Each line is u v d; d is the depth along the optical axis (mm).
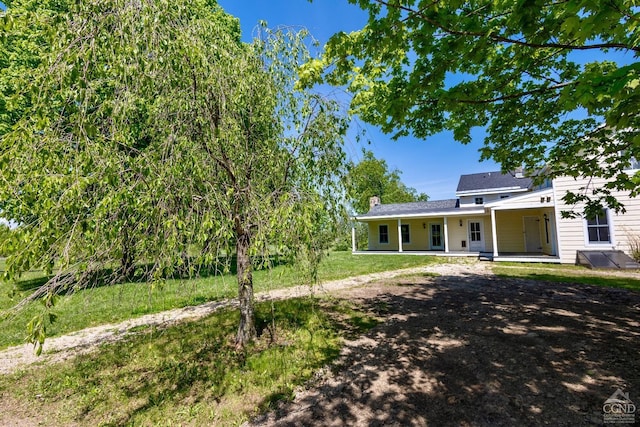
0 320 1761
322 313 5277
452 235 16531
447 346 3719
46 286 1821
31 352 4297
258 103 3598
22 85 1981
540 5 1910
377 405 2592
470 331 4191
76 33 2066
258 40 3664
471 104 3203
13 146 1834
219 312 5773
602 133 3645
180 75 2740
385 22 2361
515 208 11977
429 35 2494
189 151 2645
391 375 3078
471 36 2352
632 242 9625
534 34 2230
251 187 3152
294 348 3787
